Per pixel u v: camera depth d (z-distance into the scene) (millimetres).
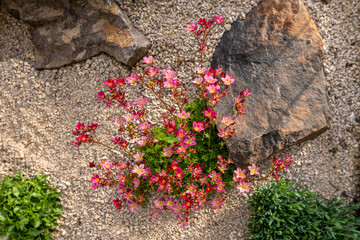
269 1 3668
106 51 3844
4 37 4199
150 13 3992
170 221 3436
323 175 3598
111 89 2934
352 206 3346
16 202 3062
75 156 3684
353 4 3916
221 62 3645
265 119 3254
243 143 3191
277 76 3391
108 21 3781
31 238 3125
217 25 3879
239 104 2783
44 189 3396
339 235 3207
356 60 3785
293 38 3484
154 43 3910
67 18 3910
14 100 3889
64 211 3500
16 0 4016
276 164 2992
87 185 3580
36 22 4062
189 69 3824
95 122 3771
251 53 3512
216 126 3330
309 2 3898
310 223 3082
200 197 2936
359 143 3656
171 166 2889
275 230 3094
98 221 3482
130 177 3098
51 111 3881
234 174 3301
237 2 3867
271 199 3182
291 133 3207
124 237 3418
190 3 3967
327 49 3797
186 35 3881
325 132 3643
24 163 3604
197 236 3404
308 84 3352
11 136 3725
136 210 3475
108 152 3637
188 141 2871
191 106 3492
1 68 4031
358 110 3676
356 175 3652
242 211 3451
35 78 4031
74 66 4004
